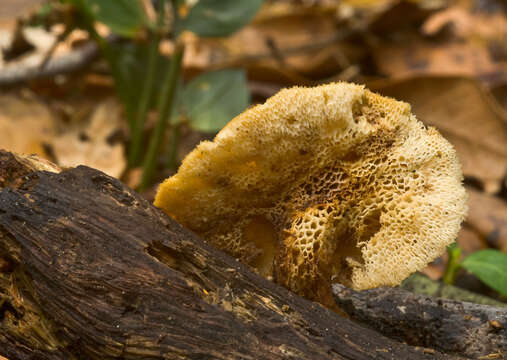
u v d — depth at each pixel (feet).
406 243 1.05
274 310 1.01
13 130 1.42
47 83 1.70
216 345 0.99
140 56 1.52
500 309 1.06
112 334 0.99
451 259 1.18
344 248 1.08
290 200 1.07
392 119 1.05
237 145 1.04
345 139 1.05
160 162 1.54
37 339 1.02
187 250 1.02
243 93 1.40
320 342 1.00
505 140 1.44
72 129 1.49
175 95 1.45
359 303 1.07
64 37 1.40
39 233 1.01
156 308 0.99
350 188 1.06
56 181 1.03
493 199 1.41
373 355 1.00
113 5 1.37
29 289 1.02
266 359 0.99
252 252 1.09
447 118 1.49
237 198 1.07
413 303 1.07
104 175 1.03
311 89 1.03
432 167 1.05
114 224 1.01
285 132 1.04
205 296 1.01
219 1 1.39
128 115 1.46
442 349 1.06
